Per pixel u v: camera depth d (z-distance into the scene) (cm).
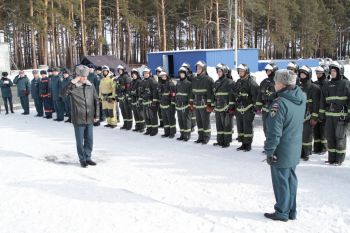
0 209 570
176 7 4772
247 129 950
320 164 826
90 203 594
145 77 1176
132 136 1162
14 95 2278
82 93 814
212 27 4562
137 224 519
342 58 7162
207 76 1020
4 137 1148
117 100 1301
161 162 852
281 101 511
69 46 4672
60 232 495
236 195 643
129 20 4162
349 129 1188
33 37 3719
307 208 587
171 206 588
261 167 805
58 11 3622
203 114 1027
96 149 985
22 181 697
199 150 967
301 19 5922
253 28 5297
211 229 507
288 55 6725
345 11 6844
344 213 566
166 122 1138
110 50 5306
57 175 738
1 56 3098
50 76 1520
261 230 509
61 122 1461
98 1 3950
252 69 3388
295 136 520
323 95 827
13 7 3625
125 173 770
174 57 3262
